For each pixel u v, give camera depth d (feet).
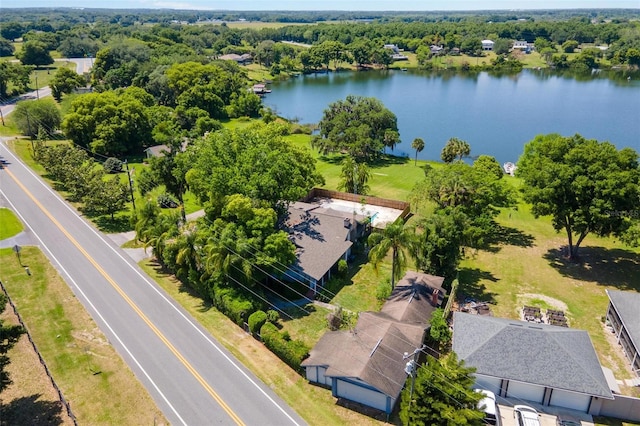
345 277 160.86
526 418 99.86
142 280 156.15
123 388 109.29
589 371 104.99
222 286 140.15
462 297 148.25
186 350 122.62
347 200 226.58
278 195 167.84
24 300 142.72
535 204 161.48
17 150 287.89
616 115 428.56
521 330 113.70
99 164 279.90
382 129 316.60
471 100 502.38
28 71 454.81
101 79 486.79
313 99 529.04
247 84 550.77
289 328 132.26
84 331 129.39
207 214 159.63
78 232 189.88
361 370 103.24
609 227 152.97
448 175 173.17
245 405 105.19
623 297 130.21
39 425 98.27
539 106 469.16
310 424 100.37
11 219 198.08
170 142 206.39
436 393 90.02
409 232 137.69
